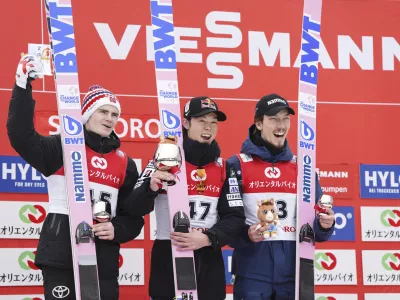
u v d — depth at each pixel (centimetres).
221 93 1116
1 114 1040
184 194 789
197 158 808
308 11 891
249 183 828
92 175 775
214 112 809
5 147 1034
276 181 831
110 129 793
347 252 1109
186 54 1113
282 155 840
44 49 776
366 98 1154
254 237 793
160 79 829
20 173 1033
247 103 1121
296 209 828
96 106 784
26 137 727
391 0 1182
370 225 1123
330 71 1150
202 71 1114
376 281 1112
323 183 1120
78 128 771
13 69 1056
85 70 1081
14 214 1025
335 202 1117
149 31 1112
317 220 823
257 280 805
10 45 1060
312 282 813
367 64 1163
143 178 777
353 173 1130
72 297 746
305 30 886
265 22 1147
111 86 1086
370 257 1116
